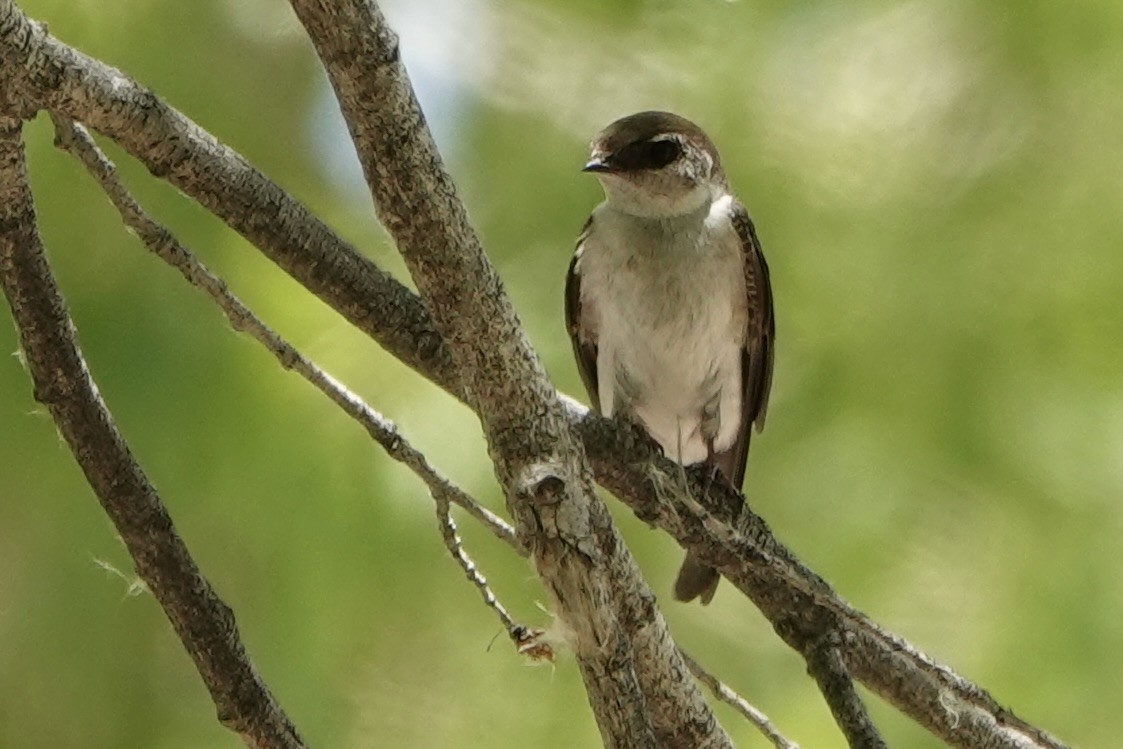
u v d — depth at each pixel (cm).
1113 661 948
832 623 785
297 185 1050
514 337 534
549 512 517
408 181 513
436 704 941
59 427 623
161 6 1019
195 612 634
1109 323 981
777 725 1005
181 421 920
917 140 1015
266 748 641
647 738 535
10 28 566
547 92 1055
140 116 618
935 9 1030
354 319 694
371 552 939
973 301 990
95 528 942
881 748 755
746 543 754
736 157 1029
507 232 1050
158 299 937
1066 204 996
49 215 939
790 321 1027
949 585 964
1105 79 1012
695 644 1048
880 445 993
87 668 962
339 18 486
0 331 915
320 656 931
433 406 950
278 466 926
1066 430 977
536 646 646
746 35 1048
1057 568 962
